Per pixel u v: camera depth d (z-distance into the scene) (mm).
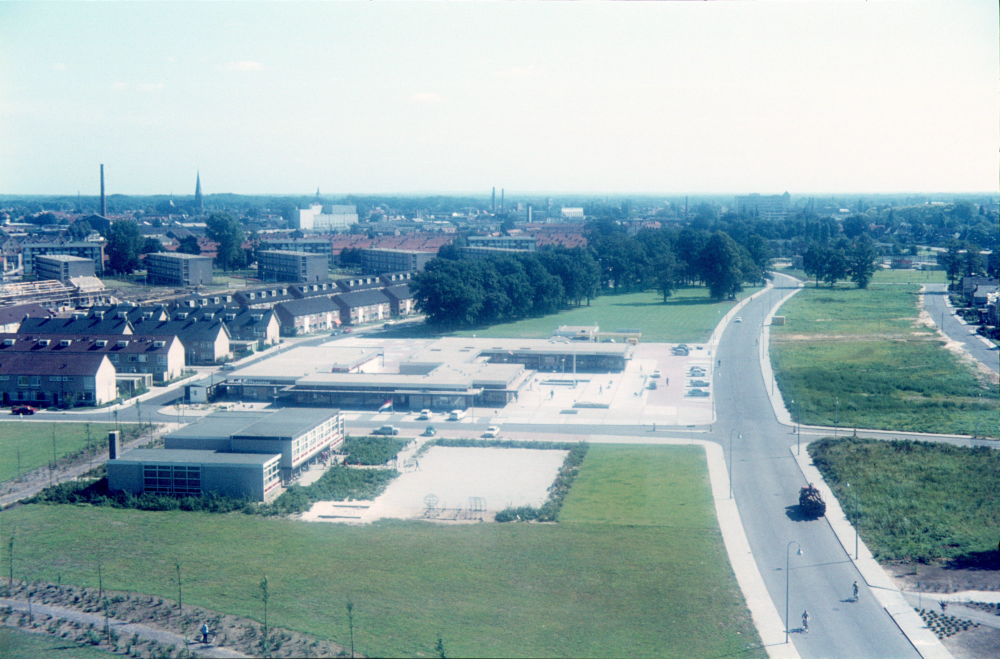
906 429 127562
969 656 63562
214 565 79688
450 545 84250
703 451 118938
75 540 86438
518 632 66062
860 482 102938
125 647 64250
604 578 76250
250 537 87062
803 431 128625
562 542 84875
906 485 101375
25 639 65625
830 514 93250
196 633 66125
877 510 93562
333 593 73125
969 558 81438
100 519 92875
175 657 62562
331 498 99625
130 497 98938
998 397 146875
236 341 199875
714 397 152125
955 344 196250
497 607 70438
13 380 148375
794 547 84312
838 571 78812
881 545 84375
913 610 71062
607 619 68500
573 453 116938
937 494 98438
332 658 61812
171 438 108562
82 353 151625
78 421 137625
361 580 75812
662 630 66938
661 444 123062
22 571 78625
